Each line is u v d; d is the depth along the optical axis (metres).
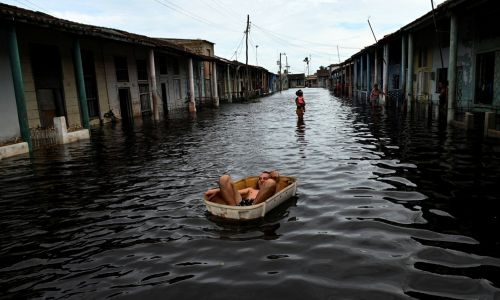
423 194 7.07
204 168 9.93
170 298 4.10
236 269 4.63
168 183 8.55
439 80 22.19
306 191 7.56
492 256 4.70
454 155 10.11
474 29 17.81
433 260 4.66
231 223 6.04
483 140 12.05
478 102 17.92
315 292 4.07
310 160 10.43
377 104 29.97
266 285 4.25
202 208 6.79
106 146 14.02
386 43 27.38
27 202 7.55
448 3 14.44
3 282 4.58
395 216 6.09
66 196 7.85
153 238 5.64
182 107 34.22
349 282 4.24
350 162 9.97
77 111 19.17
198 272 4.61
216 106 36.75
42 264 5.00
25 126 13.02
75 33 15.37
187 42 41.53
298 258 4.83
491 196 6.80
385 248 5.01
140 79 26.38
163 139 15.46
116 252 5.25
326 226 5.80
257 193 6.84
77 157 11.98
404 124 17.19
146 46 22.41
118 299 4.14
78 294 4.27
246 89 49.28
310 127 17.89
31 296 4.27
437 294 3.96
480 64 17.59
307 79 131.12
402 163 9.55
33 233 6.01
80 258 5.12
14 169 10.45
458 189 7.27
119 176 9.35
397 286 4.13
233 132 17.05
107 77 22.12
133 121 23.34
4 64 13.64
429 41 23.81
